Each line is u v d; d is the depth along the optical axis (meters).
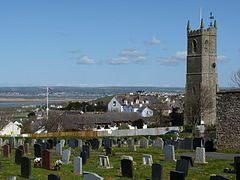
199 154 33.00
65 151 34.03
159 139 47.72
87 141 53.88
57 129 91.88
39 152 38.53
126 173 26.77
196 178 26.19
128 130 79.44
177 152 42.81
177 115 108.31
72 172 29.05
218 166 31.28
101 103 185.50
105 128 95.69
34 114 156.50
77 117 98.75
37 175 27.50
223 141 42.53
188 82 109.44
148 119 114.44
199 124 100.00
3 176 27.19
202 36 107.19
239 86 91.38
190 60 109.44
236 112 41.50
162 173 24.50
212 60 108.75
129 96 180.50
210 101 101.94
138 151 44.16
